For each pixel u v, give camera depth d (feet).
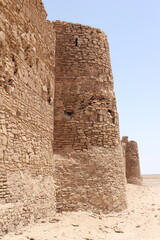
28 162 30.09
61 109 42.14
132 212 40.63
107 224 32.48
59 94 42.78
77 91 43.29
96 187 39.45
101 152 41.60
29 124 31.09
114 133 44.24
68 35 45.16
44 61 37.83
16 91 28.12
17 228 25.64
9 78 26.94
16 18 29.27
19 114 28.53
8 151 25.59
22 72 30.04
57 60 43.88
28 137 30.53
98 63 45.73
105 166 41.11
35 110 33.24
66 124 41.47
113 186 41.04
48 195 34.45
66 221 31.01
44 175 34.76
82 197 38.27
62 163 39.14
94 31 46.83
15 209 25.59
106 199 39.60
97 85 44.70
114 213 39.73
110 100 45.37
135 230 29.78
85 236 25.66
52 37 42.06
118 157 43.57
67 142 40.83
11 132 26.40
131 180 91.30
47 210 33.37
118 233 28.30
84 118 42.19
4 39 26.27
